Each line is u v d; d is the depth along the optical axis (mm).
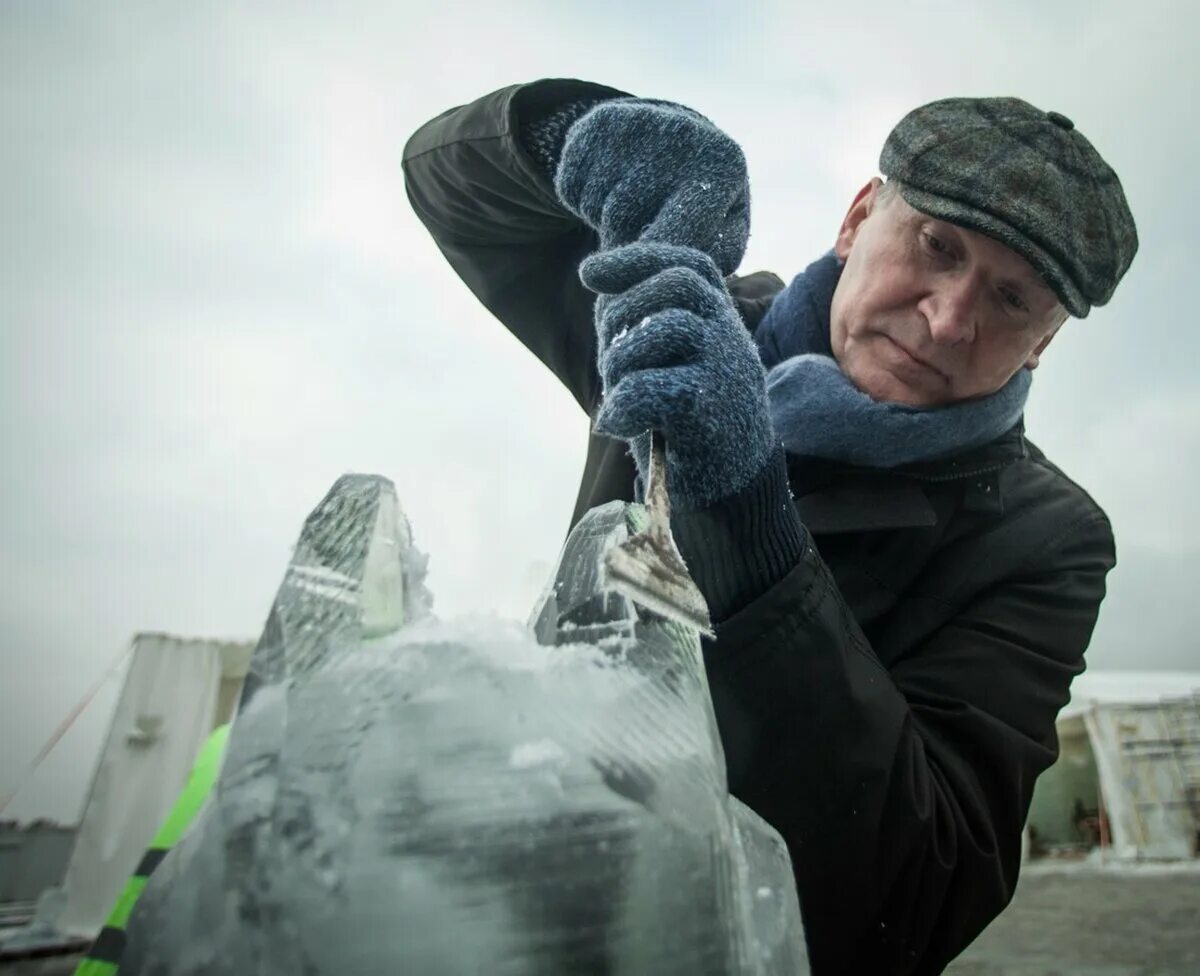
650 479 552
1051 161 1036
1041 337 1183
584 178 879
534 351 1481
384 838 343
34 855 5008
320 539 458
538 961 331
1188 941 4332
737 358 632
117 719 4742
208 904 367
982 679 1025
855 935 847
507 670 384
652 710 400
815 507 1121
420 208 1452
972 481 1154
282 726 393
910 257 1084
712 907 370
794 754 767
